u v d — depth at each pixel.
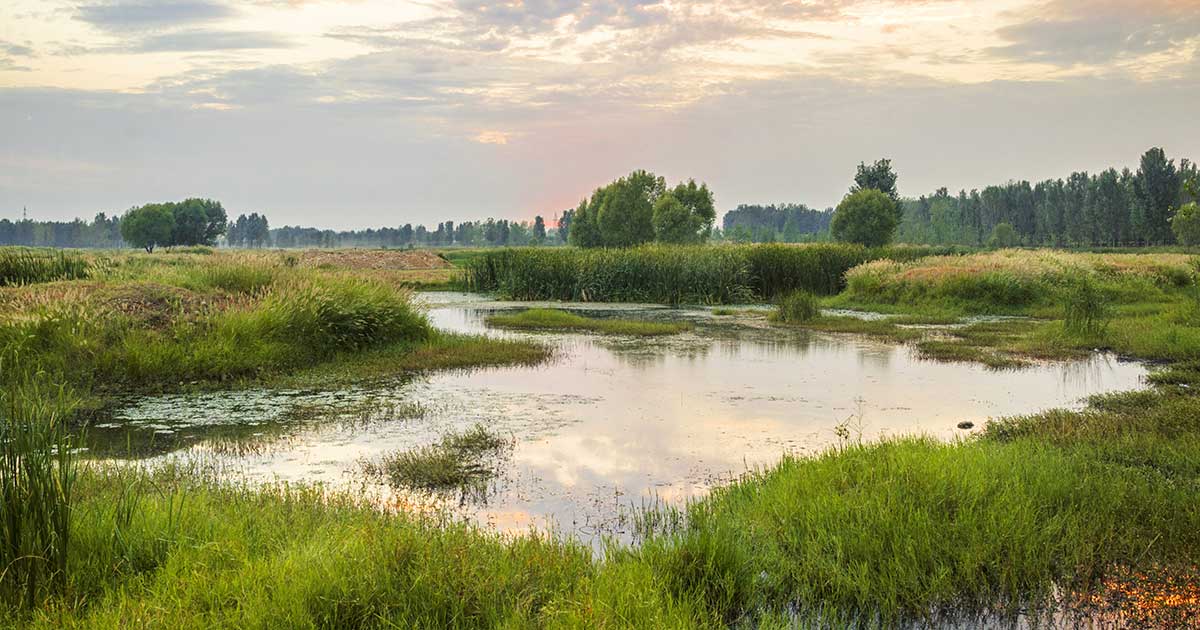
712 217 89.44
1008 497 5.91
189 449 8.80
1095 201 99.75
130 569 4.68
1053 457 7.13
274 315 14.54
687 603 4.42
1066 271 29.70
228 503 6.23
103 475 7.00
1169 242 87.38
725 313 26.97
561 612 4.16
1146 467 7.18
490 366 14.95
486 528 6.25
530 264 34.16
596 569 4.95
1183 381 12.68
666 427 10.02
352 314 15.95
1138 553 5.37
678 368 14.92
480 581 4.47
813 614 4.75
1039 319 24.19
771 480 6.88
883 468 6.62
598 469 8.12
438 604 4.25
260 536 5.25
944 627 4.61
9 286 14.87
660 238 81.50
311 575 4.34
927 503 5.86
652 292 32.84
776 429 9.91
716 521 5.86
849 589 4.90
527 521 6.50
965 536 5.38
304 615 3.99
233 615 4.01
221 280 17.44
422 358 15.09
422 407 11.15
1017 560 5.07
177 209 117.44
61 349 11.93
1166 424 8.87
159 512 5.55
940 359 16.03
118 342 12.66
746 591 4.87
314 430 9.73
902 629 4.59
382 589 4.31
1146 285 28.78
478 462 8.37
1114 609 4.73
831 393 12.30
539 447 9.01
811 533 5.64
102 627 3.86
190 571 4.57
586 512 6.76
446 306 30.62
